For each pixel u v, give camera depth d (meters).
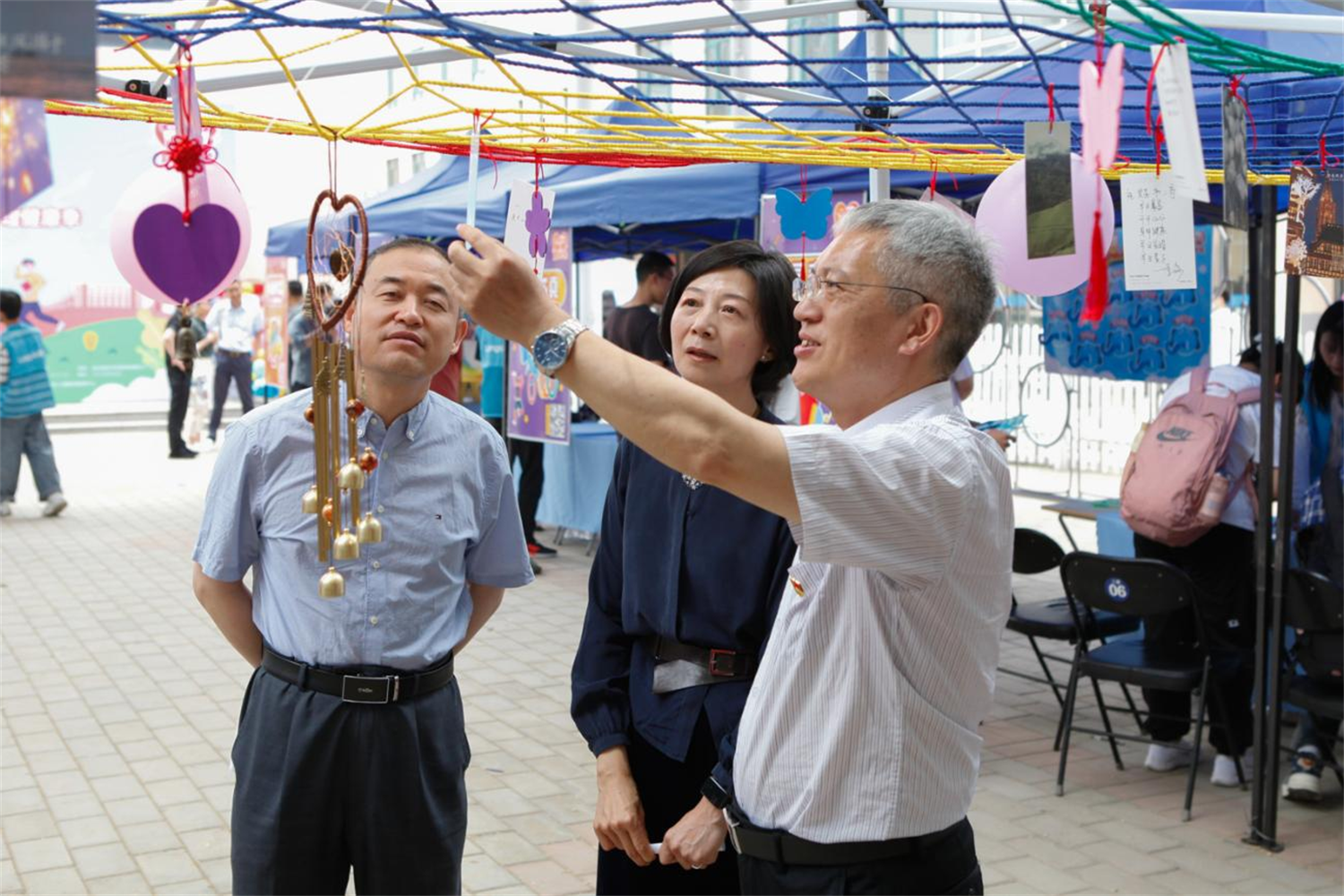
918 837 1.75
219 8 1.90
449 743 2.52
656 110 3.02
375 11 2.68
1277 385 4.85
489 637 7.07
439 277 2.40
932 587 1.68
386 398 2.43
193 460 15.57
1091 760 5.18
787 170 5.68
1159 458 4.88
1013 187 2.45
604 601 2.54
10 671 6.22
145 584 8.27
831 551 1.55
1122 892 3.92
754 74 5.75
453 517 2.53
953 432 1.67
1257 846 4.27
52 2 1.27
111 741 5.21
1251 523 4.85
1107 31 2.61
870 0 2.20
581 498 9.19
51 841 4.18
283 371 12.36
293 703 2.40
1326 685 4.50
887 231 1.71
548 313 1.53
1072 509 6.70
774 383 2.48
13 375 10.62
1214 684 4.66
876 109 3.49
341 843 2.46
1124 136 3.39
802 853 1.77
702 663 2.33
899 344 1.72
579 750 5.21
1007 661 6.75
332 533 2.18
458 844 2.56
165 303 2.06
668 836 2.16
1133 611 4.63
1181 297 7.00
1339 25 2.91
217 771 4.87
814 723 1.78
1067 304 7.50
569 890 3.92
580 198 6.66
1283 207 6.39
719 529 2.32
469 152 3.14
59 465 14.83
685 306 2.41
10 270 20.14
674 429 1.49
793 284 2.38
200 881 3.91
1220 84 2.76
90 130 10.88
